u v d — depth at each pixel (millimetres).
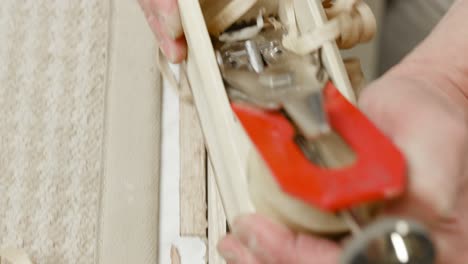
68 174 673
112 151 650
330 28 373
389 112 307
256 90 317
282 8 406
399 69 376
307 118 277
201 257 605
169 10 409
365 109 323
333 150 274
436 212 266
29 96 707
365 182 250
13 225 652
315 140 278
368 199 248
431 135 281
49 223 653
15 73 717
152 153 655
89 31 740
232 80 353
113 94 674
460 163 278
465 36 373
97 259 620
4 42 730
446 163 271
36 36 735
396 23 539
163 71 591
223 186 356
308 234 289
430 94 319
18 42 732
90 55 729
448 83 355
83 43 734
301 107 283
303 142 283
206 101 371
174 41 429
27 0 750
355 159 269
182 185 616
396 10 539
